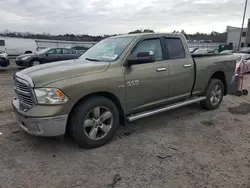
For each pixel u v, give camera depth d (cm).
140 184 264
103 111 353
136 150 344
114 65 358
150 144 365
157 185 262
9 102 595
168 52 434
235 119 490
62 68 335
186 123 461
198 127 441
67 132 344
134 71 375
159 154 333
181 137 394
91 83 326
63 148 348
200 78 494
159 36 428
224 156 329
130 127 437
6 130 410
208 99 529
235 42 5650
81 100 332
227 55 580
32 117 304
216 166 302
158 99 425
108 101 352
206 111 542
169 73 427
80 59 420
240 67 711
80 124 326
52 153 333
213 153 338
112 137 372
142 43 399
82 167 297
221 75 564
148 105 411
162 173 285
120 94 361
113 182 267
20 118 329
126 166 301
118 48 391
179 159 319
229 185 263
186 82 465
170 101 450
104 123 358
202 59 497
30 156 324
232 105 601
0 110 523
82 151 339
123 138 386
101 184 263
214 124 458
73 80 313
